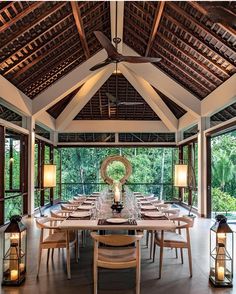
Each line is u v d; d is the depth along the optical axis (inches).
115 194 177.9
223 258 139.4
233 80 252.4
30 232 247.9
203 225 280.8
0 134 263.3
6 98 259.6
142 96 406.6
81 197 297.3
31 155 333.4
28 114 326.0
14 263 137.8
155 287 135.6
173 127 446.0
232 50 230.8
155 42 296.0
